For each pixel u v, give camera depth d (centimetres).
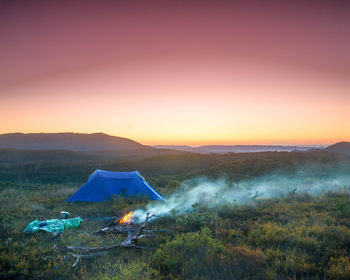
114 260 631
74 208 1318
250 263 566
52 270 581
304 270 551
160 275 536
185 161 6850
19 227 928
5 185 2700
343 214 1059
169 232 867
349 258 611
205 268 541
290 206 1230
